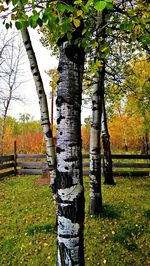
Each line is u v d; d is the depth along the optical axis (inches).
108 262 186.7
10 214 283.4
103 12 158.7
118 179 470.9
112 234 224.1
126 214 268.7
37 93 232.8
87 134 1456.7
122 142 1663.4
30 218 267.6
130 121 1256.8
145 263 186.5
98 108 271.3
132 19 126.2
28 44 228.5
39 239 219.1
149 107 550.9
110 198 327.6
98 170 267.3
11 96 787.4
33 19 94.4
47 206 306.5
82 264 124.1
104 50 152.9
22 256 196.5
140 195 346.3
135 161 759.1
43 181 455.2
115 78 316.2
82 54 125.6
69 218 121.5
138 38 152.1
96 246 205.6
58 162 123.9
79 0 95.3
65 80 122.3
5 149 961.5
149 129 790.5
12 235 230.4
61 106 122.6
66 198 121.6
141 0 145.3
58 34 116.5
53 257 192.2
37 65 231.9
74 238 121.7
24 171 542.3
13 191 387.9
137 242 213.6
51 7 98.0
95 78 270.8
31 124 2297.0
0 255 199.3
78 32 122.7
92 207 264.7
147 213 270.1
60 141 123.0
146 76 512.4
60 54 124.7
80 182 123.9
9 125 1798.7
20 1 91.0
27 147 974.4
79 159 123.8
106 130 420.2
